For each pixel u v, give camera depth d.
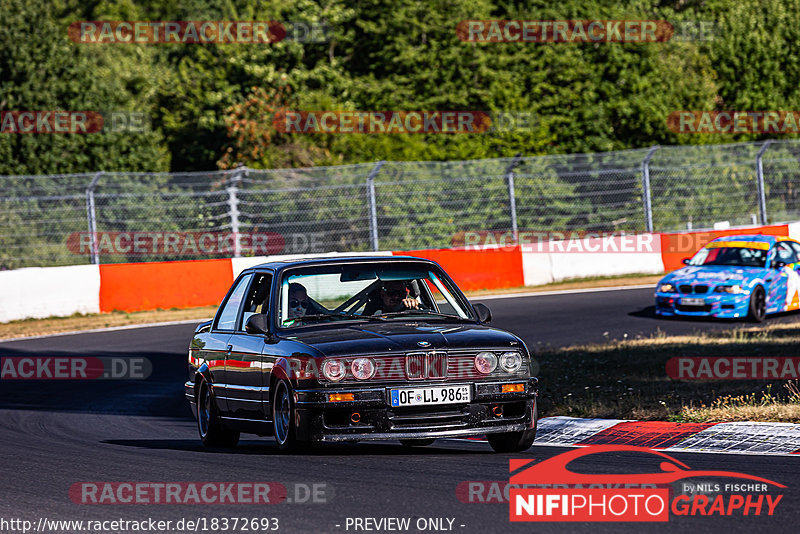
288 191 101.81
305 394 27.86
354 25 151.12
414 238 106.06
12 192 101.12
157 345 68.25
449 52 138.50
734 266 72.81
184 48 176.75
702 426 32.22
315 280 31.98
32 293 83.31
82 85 131.75
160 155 132.62
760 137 150.50
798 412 32.56
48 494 25.22
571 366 50.19
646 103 138.25
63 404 48.38
